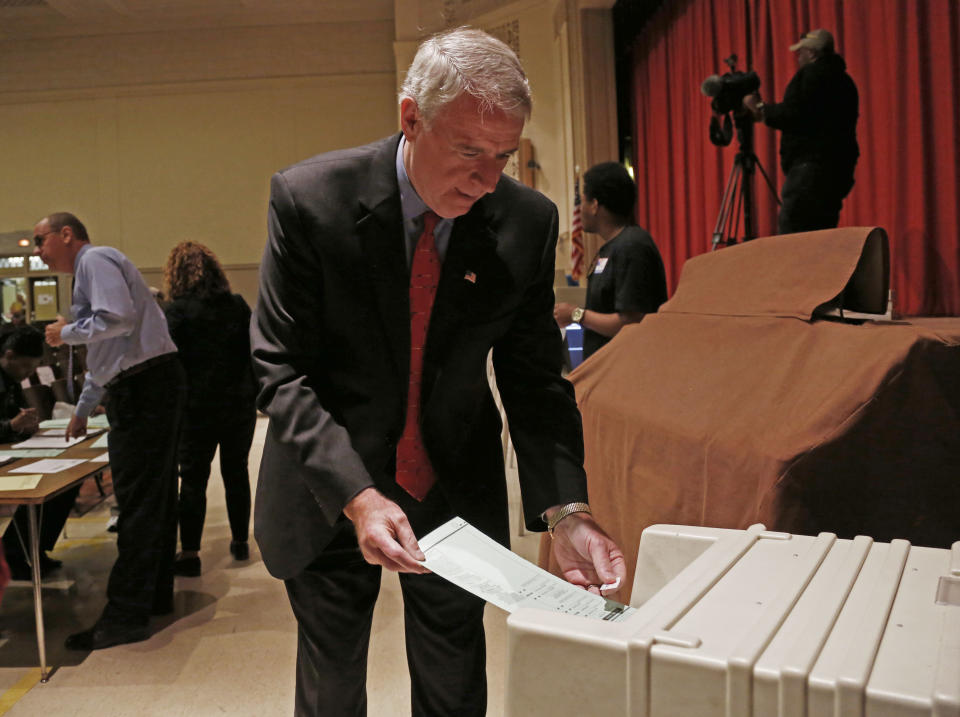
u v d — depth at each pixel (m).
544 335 1.39
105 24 11.27
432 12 9.44
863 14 4.70
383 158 1.21
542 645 0.69
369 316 1.23
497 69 1.01
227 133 11.42
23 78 11.47
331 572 1.33
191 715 2.30
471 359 1.30
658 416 1.72
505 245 1.26
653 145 8.14
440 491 1.39
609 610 0.86
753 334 1.72
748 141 4.31
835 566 0.79
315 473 1.10
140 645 2.84
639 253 2.88
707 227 6.88
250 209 11.43
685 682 0.62
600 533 1.20
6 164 11.55
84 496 5.25
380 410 1.28
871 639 0.62
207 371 3.60
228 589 3.44
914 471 1.30
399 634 2.78
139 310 2.86
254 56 11.35
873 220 4.66
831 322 1.56
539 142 8.88
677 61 7.40
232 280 11.50
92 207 11.52
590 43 7.98
